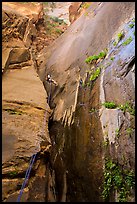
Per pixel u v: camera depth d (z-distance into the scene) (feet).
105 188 13.93
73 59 24.94
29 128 18.33
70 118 19.22
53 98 23.22
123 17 22.41
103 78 18.66
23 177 15.55
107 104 16.40
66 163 17.12
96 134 16.12
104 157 14.87
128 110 15.10
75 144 17.20
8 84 22.00
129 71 16.71
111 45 20.92
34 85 23.30
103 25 24.70
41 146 17.30
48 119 20.80
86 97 19.10
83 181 15.35
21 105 19.99
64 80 23.53
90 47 23.84
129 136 14.15
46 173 17.31
